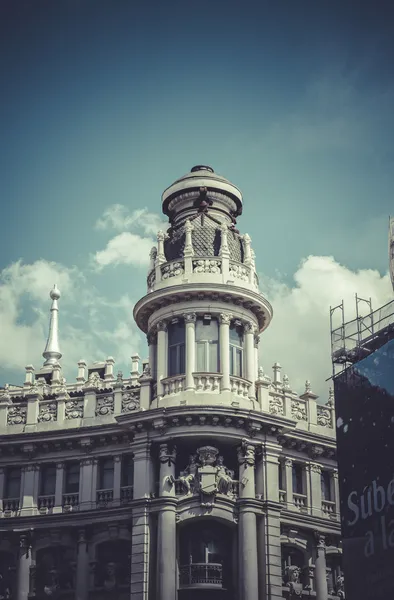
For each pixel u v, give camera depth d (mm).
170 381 62938
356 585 53312
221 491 60312
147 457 61250
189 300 64188
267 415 61781
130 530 61344
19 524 63219
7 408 66562
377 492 53281
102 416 64500
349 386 56688
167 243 68312
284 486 63938
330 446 66125
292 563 63344
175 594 58250
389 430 53438
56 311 83688
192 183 69438
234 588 59281
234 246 67625
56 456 64625
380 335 56625
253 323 65625
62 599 61656
